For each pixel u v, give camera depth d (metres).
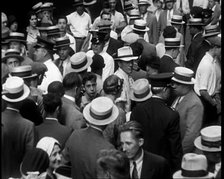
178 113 6.92
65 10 14.66
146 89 7.43
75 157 6.18
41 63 8.45
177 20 12.99
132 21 12.92
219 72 8.71
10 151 6.48
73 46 12.27
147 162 5.97
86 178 6.11
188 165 5.57
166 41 9.23
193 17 11.64
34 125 6.72
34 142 6.60
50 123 6.82
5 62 8.23
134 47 9.16
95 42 9.74
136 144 5.85
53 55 10.16
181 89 7.42
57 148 6.36
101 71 8.66
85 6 14.45
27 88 6.76
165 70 9.12
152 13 14.39
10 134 6.48
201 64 8.62
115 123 7.01
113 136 6.99
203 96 8.55
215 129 6.19
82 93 7.89
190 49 11.09
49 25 11.73
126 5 14.27
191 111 7.32
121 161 5.21
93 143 6.18
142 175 5.94
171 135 6.77
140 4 14.31
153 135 6.80
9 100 6.56
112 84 7.58
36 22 12.12
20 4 13.36
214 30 9.00
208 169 6.08
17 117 6.57
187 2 14.50
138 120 6.88
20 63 8.29
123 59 8.65
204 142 6.09
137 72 9.03
